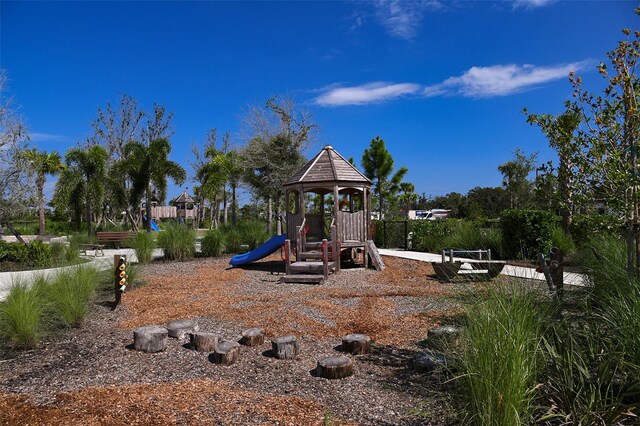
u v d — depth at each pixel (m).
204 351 5.47
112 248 22.17
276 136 25.83
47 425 3.48
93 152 27.89
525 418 3.10
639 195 4.39
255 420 3.54
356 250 14.88
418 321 6.71
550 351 3.56
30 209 18.73
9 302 6.04
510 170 25.36
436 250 17.05
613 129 4.55
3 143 17.14
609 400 3.33
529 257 13.03
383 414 3.70
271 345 5.68
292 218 14.06
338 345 5.75
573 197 4.83
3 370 4.88
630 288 4.20
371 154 31.00
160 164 29.23
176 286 10.49
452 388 3.99
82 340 6.02
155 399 3.94
